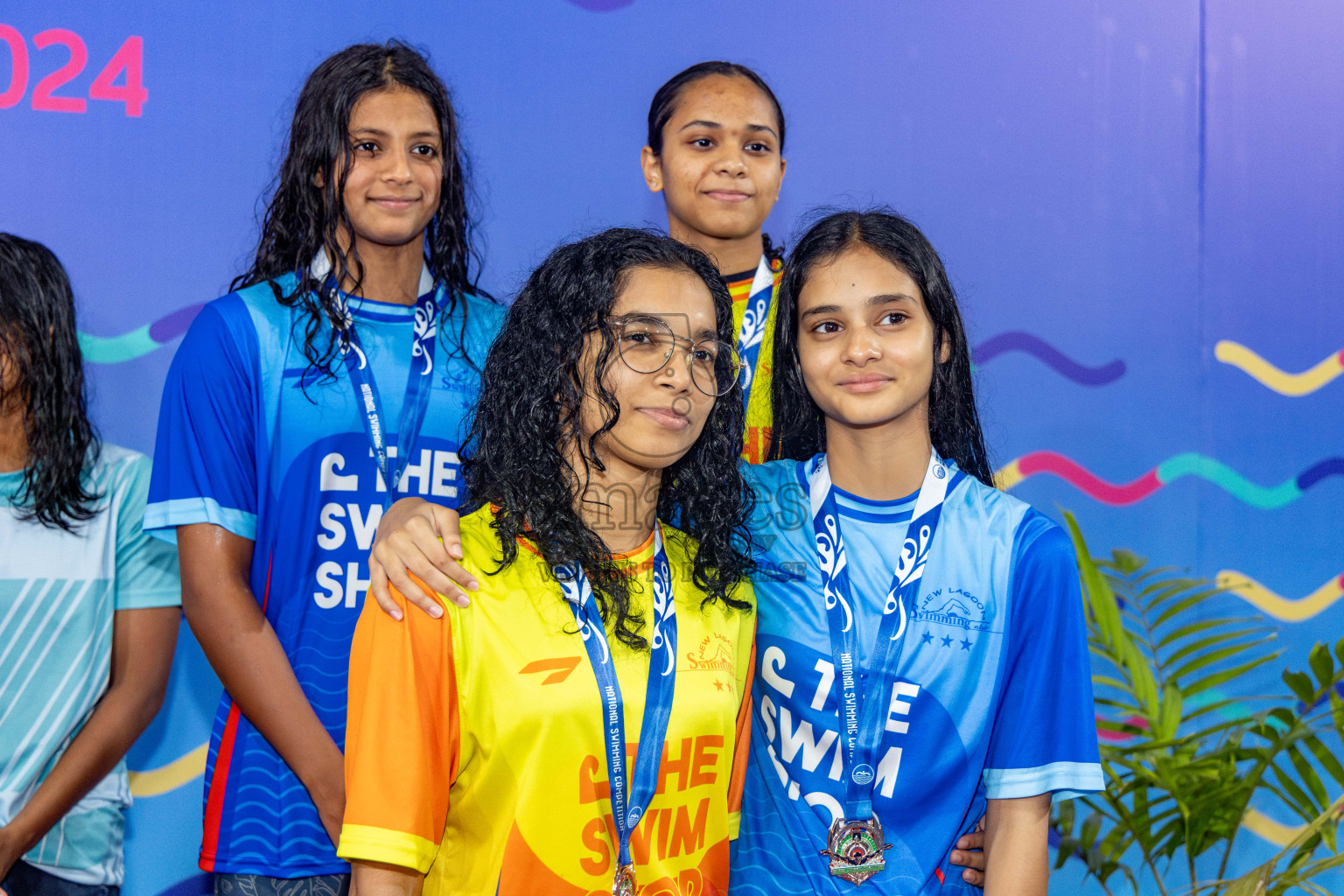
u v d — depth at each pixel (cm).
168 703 259
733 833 140
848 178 299
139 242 266
